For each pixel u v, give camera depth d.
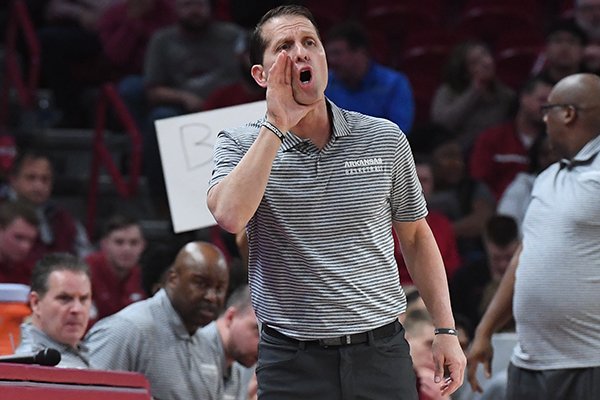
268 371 11.12
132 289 23.47
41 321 15.84
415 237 11.72
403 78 25.05
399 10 35.47
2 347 15.80
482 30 35.41
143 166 31.30
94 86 34.53
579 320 14.82
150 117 27.39
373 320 11.07
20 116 32.97
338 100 24.70
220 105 25.56
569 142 15.42
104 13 34.66
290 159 11.08
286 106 10.69
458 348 11.55
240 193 10.54
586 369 14.81
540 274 15.02
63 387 9.95
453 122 30.39
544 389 15.05
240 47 29.59
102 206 30.48
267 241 11.12
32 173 25.92
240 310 16.66
